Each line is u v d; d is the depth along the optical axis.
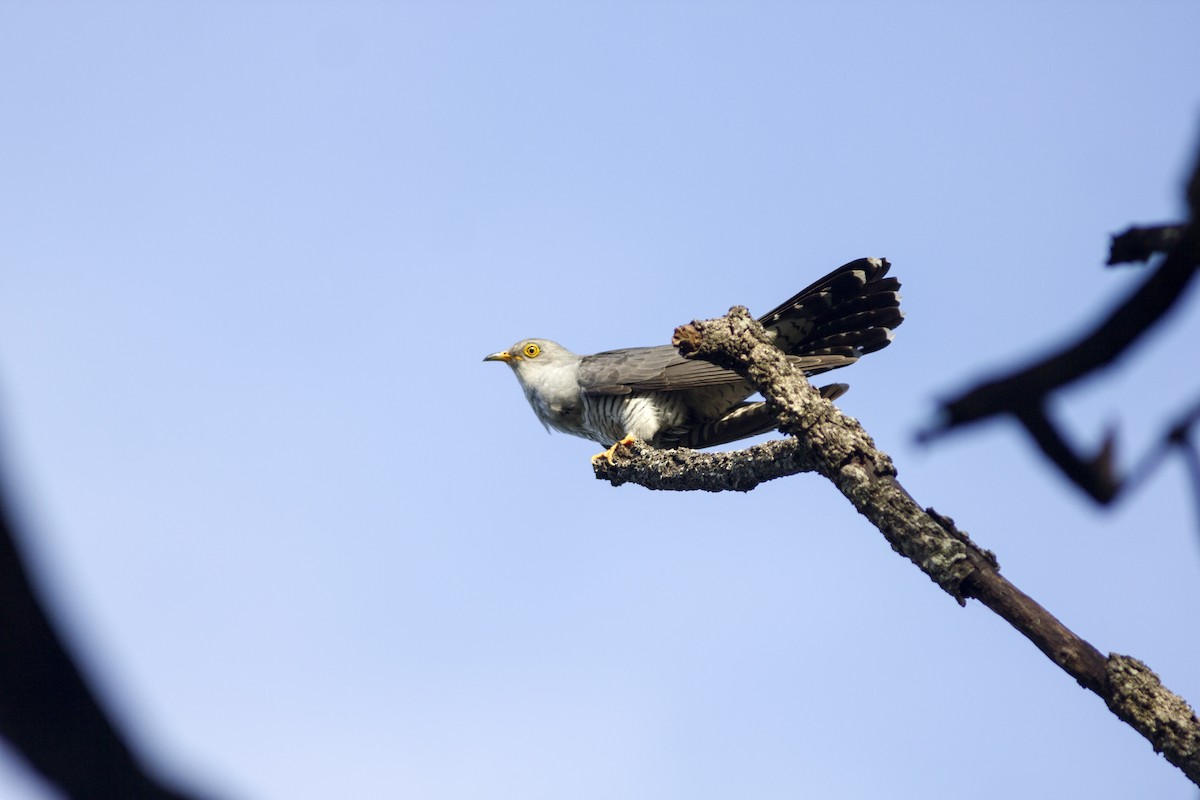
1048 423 1.68
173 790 1.32
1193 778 6.24
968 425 1.72
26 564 1.14
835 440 8.27
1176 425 1.71
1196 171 1.57
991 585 7.24
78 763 1.27
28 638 1.19
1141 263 1.76
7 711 1.24
